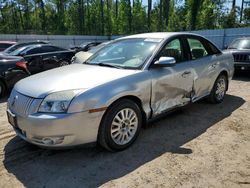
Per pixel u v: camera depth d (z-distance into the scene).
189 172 3.13
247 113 5.16
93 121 3.25
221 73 5.66
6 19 49.41
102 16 49.88
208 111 5.27
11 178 3.07
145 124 4.03
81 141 3.24
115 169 3.22
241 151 3.63
